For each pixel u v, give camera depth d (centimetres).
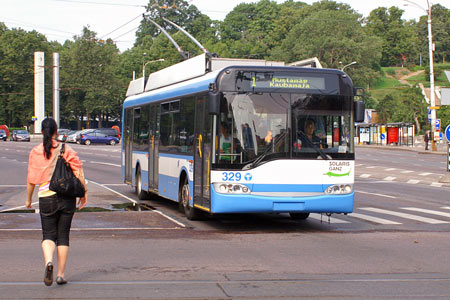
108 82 10212
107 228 1201
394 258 888
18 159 3978
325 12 12294
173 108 1460
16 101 9744
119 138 7200
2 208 1557
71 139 7169
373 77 12250
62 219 680
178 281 723
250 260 863
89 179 2548
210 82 1195
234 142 1144
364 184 2514
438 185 2491
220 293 665
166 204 1677
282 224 1301
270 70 1163
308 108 1168
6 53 9831
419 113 11262
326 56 11588
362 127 7875
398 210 1589
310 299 642
